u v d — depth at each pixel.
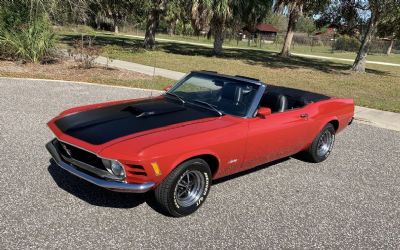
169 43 38.81
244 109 5.07
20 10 14.52
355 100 13.41
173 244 3.89
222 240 4.06
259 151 5.22
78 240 3.81
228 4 24.34
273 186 5.55
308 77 19.48
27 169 5.30
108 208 4.46
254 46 51.41
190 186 4.49
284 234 4.30
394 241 4.40
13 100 9.05
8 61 14.28
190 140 4.24
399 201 5.48
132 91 11.50
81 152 4.23
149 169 3.91
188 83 5.71
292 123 5.63
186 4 24.84
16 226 3.95
